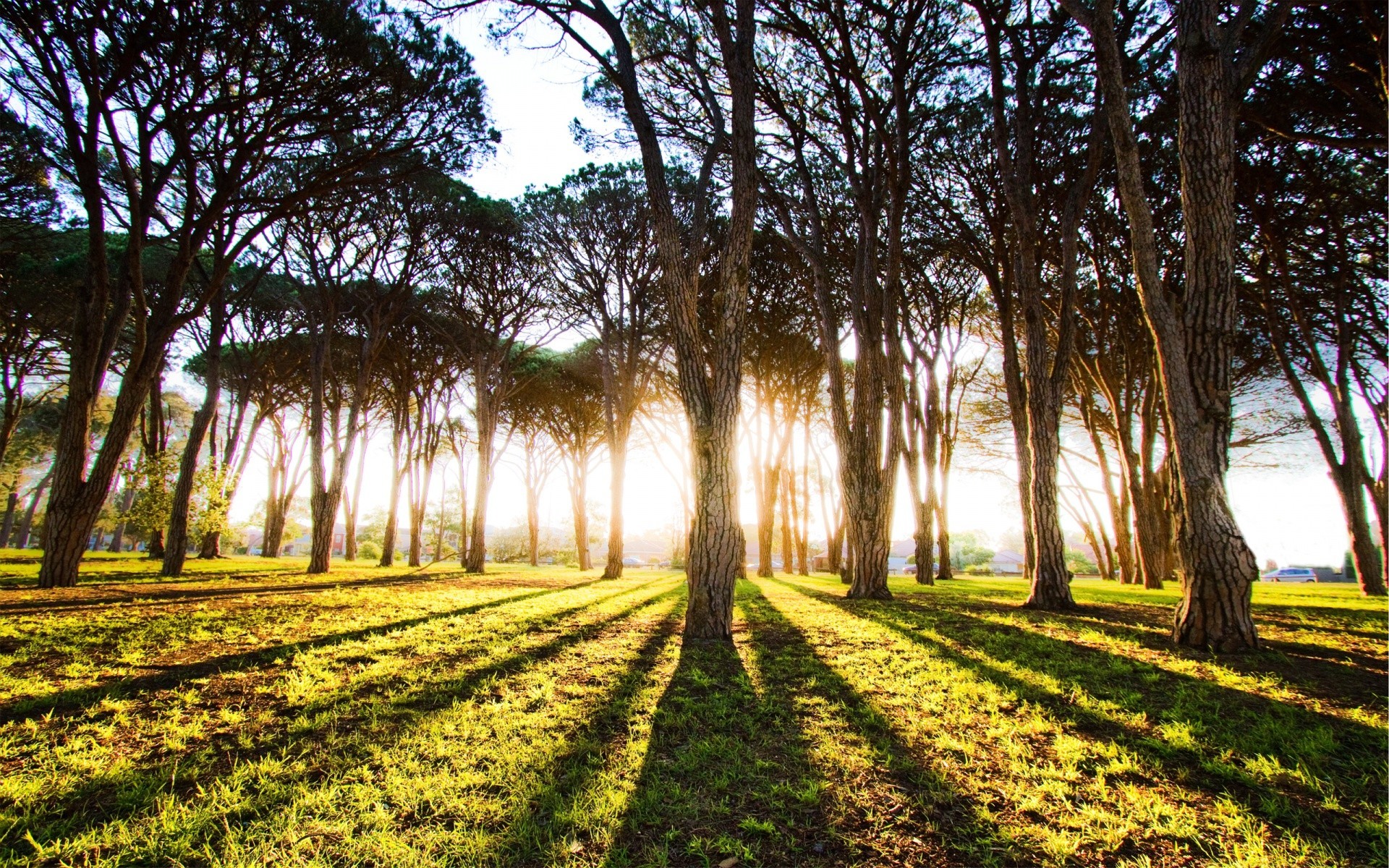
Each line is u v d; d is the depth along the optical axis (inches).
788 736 137.4
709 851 89.7
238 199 446.0
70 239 641.6
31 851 85.1
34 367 792.9
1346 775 114.2
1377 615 358.0
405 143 442.3
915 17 391.5
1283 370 605.3
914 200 549.3
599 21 285.7
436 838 89.4
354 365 917.2
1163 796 107.8
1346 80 375.9
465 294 779.4
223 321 648.4
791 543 1278.3
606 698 164.7
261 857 83.1
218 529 658.8
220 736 130.3
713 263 675.4
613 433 765.3
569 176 688.4
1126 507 871.7
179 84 366.6
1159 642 242.1
